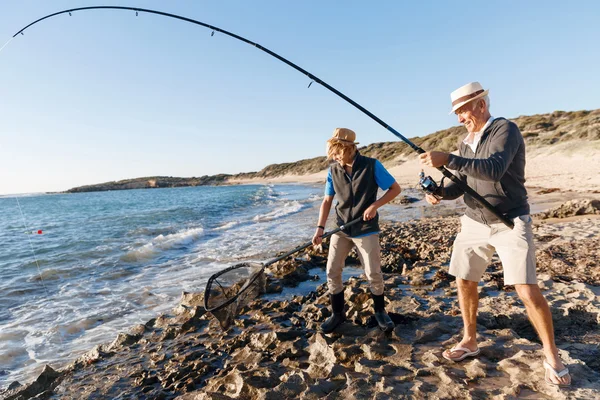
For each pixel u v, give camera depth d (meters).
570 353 2.93
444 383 2.60
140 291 6.68
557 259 5.86
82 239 14.45
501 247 2.52
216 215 22.52
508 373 2.65
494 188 2.52
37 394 3.40
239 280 3.70
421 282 5.25
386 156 70.88
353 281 5.32
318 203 26.42
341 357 3.16
